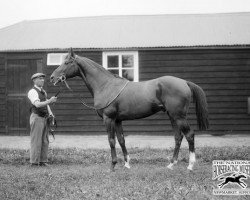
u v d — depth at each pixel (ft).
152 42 47.60
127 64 48.60
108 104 26.61
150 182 23.22
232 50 47.42
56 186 22.63
